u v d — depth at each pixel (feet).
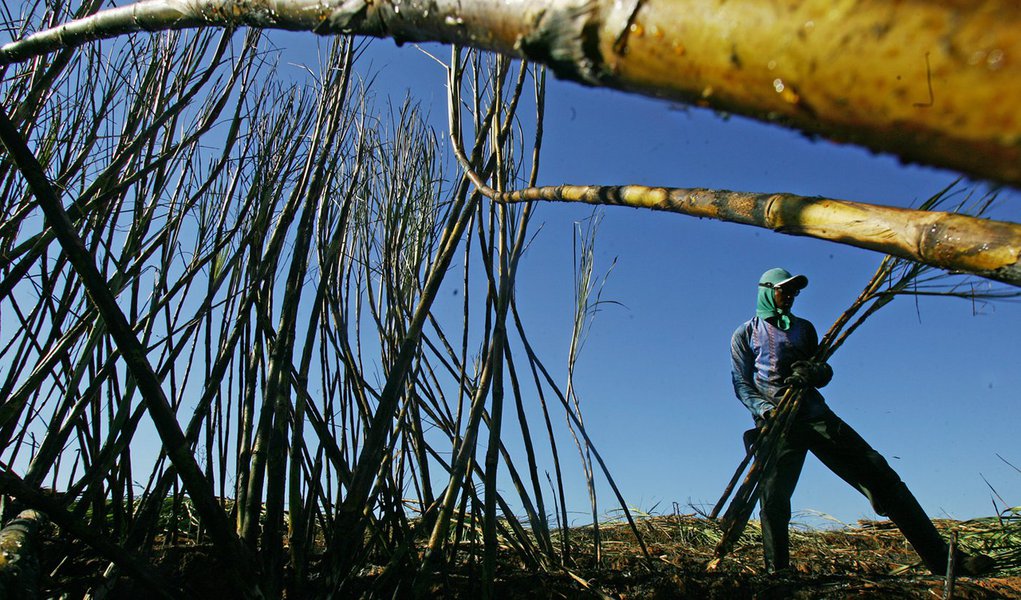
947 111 0.88
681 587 8.64
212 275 7.34
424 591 6.75
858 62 0.93
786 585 9.09
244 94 7.45
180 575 6.97
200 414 6.74
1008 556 10.96
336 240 7.50
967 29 0.85
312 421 7.45
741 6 1.03
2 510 6.18
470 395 8.73
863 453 10.30
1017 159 0.87
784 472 10.58
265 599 5.67
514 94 7.45
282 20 2.12
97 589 6.08
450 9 1.57
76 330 6.35
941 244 1.84
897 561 11.98
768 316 11.26
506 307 7.68
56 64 6.75
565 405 9.15
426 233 8.75
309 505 7.25
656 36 1.14
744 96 1.07
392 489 7.69
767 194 2.37
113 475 6.89
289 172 7.77
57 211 4.58
